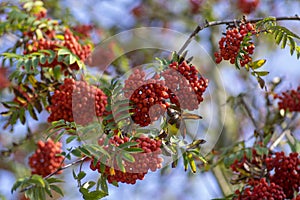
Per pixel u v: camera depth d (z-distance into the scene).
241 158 4.40
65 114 3.73
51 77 4.44
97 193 3.48
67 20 5.37
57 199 5.14
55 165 4.56
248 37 3.43
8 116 4.71
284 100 5.13
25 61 4.14
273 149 4.84
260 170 4.34
